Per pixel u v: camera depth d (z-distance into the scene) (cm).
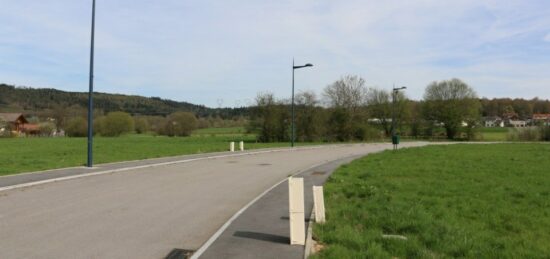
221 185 1559
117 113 8275
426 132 7619
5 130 7650
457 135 7281
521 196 1270
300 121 5966
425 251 700
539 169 1973
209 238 803
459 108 7106
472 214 1023
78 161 2455
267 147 4375
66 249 720
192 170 2100
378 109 7531
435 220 934
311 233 807
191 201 1211
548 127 6281
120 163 2311
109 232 841
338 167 2205
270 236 816
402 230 853
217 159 2831
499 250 735
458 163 2291
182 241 783
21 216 979
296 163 2536
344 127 6144
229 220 958
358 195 1269
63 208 1081
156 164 2317
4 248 720
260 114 5891
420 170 1944
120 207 1105
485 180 1598
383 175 1772
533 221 964
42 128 8581
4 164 2228
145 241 779
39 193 1323
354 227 869
